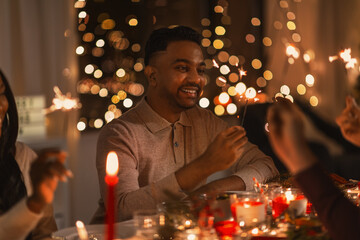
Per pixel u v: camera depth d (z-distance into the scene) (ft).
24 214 3.63
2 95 4.99
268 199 5.49
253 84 15.62
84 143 12.51
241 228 4.59
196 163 5.58
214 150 5.50
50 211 5.42
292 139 3.19
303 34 16.63
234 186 6.34
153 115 6.72
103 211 6.59
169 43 6.56
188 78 6.55
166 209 4.75
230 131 5.53
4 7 10.95
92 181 12.67
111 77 12.81
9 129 5.19
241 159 7.12
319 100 16.81
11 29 11.43
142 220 4.31
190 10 15.08
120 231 4.53
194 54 6.56
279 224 4.54
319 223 4.14
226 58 15.19
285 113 3.20
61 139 10.59
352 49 17.03
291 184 6.19
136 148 6.48
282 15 16.25
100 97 12.88
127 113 6.79
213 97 15.25
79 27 11.94
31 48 11.65
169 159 6.79
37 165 3.55
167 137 6.77
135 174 6.21
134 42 13.42
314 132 15.46
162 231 4.43
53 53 11.94
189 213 4.70
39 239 4.63
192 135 7.05
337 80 16.92
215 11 15.06
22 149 5.59
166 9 14.37
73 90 12.16
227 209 4.97
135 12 13.51
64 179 3.55
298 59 16.30
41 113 10.80
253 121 11.80
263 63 16.07
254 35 15.87
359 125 4.76
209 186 6.15
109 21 12.80
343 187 6.11
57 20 12.00
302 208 4.92
